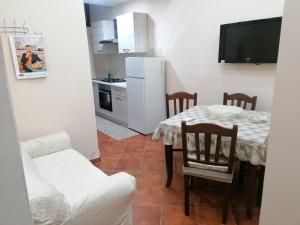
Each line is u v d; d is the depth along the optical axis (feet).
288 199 3.34
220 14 10.42
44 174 6.56
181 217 6.76
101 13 18.15
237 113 7.80
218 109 8.29
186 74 12.59
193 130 5.84
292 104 2.98
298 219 3.31
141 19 13.76
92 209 4.93
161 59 13.26
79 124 9.57
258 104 9.96
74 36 8.79
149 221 6.62
